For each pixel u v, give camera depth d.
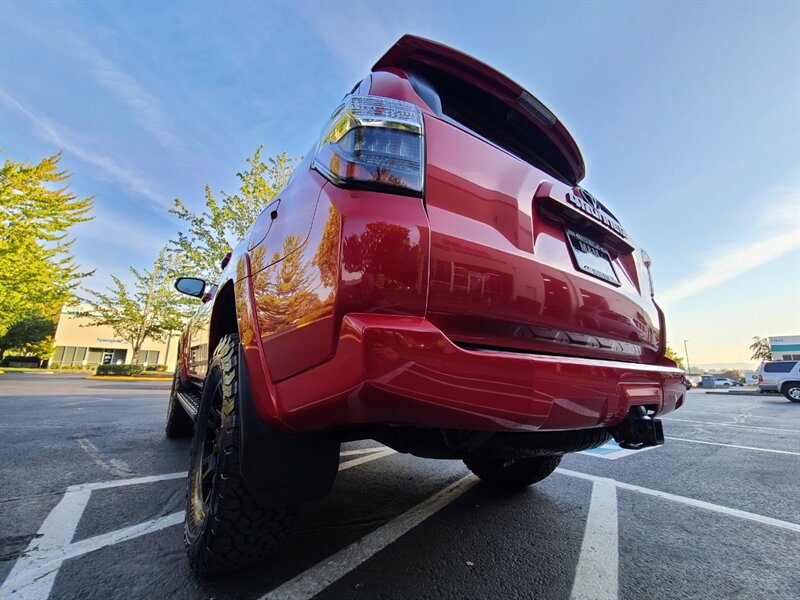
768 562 1.86
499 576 1.65
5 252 18.05
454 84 1.74
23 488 2.60
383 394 0.93
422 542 1.94
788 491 3.00
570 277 1.52
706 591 1.60
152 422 5.57
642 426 1.54
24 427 4.89
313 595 1.46
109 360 42.88
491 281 1.21
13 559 1.69
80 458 3.41
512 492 2.79
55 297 22.14
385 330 0.95
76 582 1.51
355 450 4.15
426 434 1.35
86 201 20.83
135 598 1.41
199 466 1.79
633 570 1.75
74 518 2.13
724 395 24.09
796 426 7.26
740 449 4.73
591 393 1.30
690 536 2.14
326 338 1.01
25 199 18.89
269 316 1.31
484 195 1.32
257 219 1.87
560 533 2.11
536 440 1.53
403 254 1.04
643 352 1.99
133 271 26.94
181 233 17.91
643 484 3.13
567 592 1.55
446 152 1.29
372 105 1.24
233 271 1.95
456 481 3.03
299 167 1.56
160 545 1.84
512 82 1.76
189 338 3.72
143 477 2.88
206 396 1.88
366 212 1.06
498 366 1.08
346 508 2.38
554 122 1.94
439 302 1.08
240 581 1.54
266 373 1.25
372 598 1.45
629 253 2.12
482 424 1.06
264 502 1.28
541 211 1.54
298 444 1.29
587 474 3.43
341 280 1.00
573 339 1.49
